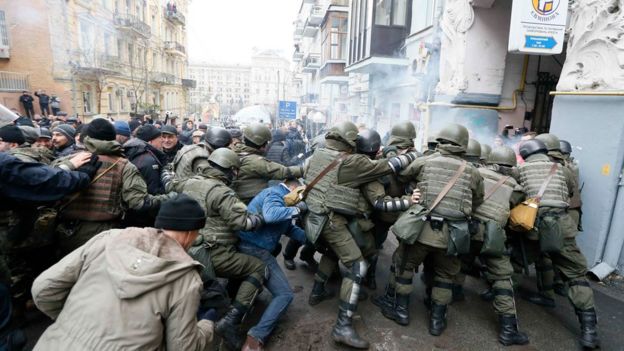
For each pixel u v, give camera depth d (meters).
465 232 2.64
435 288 2.93
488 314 3.27
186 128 10.06
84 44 19.41
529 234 3.17
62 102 17.42
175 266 1.38
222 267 2.58
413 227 2.69
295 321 3.05
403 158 3.02
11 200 2.31
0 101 13.77
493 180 3.04
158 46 33.22
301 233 3.37
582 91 4.22
